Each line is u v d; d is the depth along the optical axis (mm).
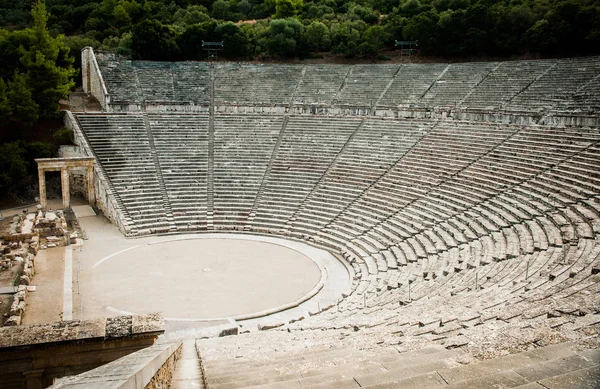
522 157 32188
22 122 47156
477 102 43938
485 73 47812
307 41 67562
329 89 53062
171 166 42625
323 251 32719
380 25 73062
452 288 18938
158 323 11734
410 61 62875
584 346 6125
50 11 83250
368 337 11273
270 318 22531
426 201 32719
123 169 41562
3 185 42594
